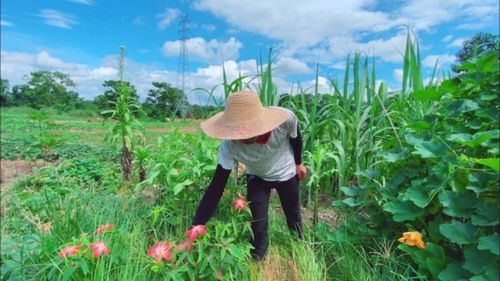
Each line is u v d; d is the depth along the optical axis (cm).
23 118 2219
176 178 293
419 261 209
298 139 271
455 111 221
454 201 200
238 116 221
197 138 350
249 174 276
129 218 280
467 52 296
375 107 359
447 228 193
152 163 376
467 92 226
